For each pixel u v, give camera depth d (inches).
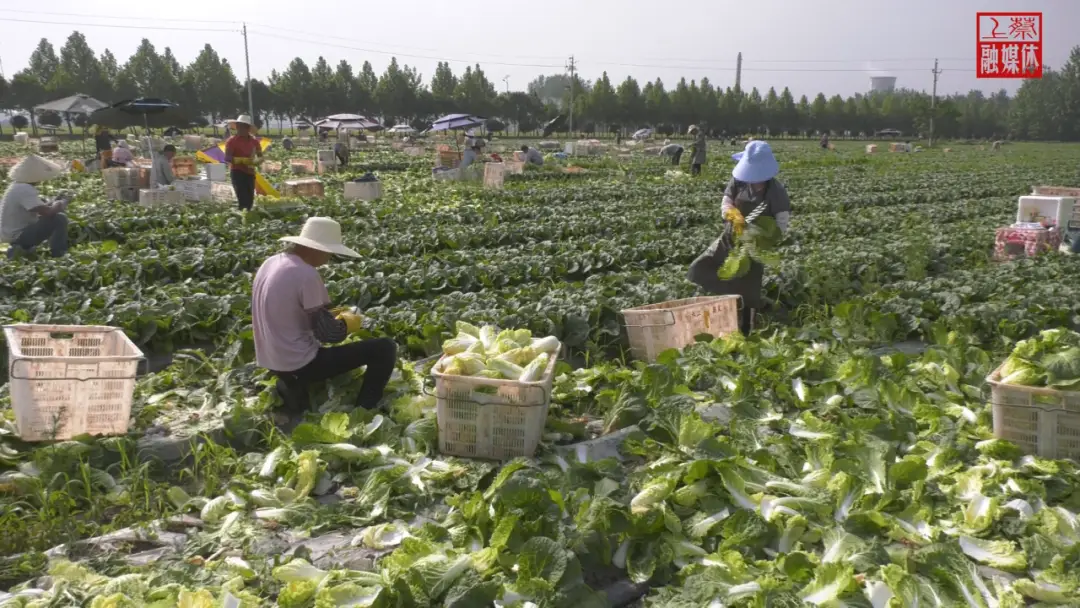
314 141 2455.7
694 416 238.7
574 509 195.2
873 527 191.9
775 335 356.5
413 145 2174.0
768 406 277.6
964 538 188.4
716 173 1465.3
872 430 248.4
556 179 1343.5
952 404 274.2
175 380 299.7
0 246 563.8
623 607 173.5
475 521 187.8
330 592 158.4
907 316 394.9
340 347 270.7
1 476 207.6
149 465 225.5
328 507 206.7
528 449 235.3
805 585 167.2
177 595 158.9
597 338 359.6
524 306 382.9
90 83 3356.3
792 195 1138.7
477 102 4407.0
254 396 287.6
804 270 476.7
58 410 233.3
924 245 571.8
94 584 165.5
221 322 370.9
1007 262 592.1
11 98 3014.3
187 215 720.3
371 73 4648.1
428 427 247.3
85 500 211.2
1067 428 226.1
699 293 407.2
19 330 260.1
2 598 159.5
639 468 228.5
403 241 626.2
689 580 168.7
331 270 496.4
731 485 200.8
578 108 4598.9
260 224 687.7
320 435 235.3
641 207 937.5
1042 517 195.8
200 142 1793.8
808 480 211.9
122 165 1044.5
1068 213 666.2
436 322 358.3
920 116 4675.2
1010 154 2891.2
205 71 3646.7
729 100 5039.4
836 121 5433.1
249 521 201.3
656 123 4859.7
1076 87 5797.2
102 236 637.9
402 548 177.0
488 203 955.3
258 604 161.2
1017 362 242.2
